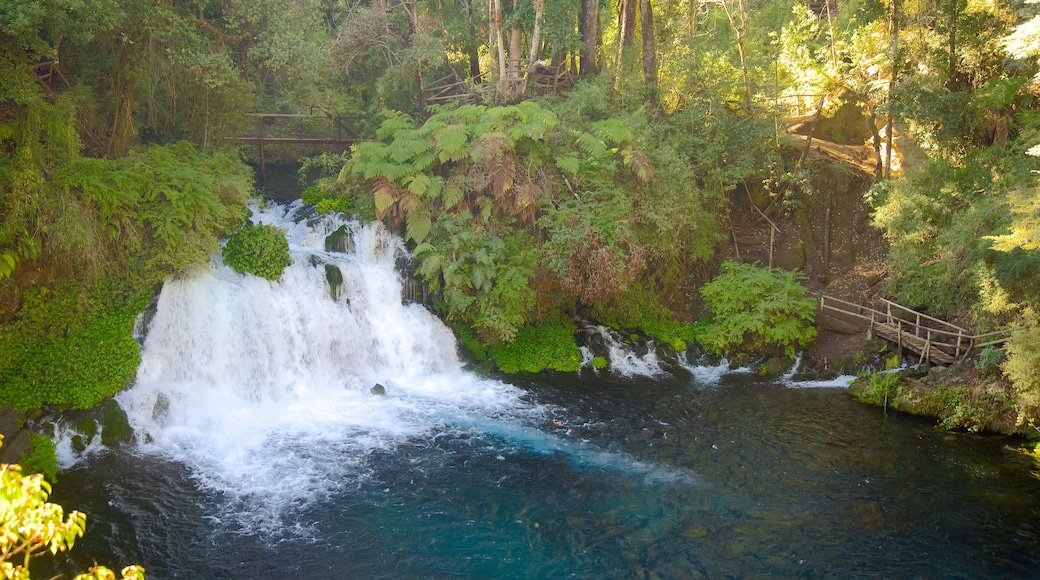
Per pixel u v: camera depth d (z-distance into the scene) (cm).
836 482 1334
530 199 1864
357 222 1934
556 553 1098
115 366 1439
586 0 2422
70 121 1512
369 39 2519
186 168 1755
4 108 1567
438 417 1570
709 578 1045
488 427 1528
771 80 2659
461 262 1808
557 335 1938
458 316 1888
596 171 1962
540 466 1367
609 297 1936
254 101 2286
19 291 1408
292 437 1439
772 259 2259
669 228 1970
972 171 1872
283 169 2514
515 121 1970
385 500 1229
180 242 1592
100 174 1539
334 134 2680
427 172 1966
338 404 1606
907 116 2006
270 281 1695
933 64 2045
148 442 1368
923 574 1062
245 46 2153
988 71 1998
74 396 1375
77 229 1410
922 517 1220
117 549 1058
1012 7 1852
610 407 1662
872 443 1498
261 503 1200
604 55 2652
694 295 2145
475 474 1328
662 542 1134
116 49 1764
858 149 2625
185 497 1202
